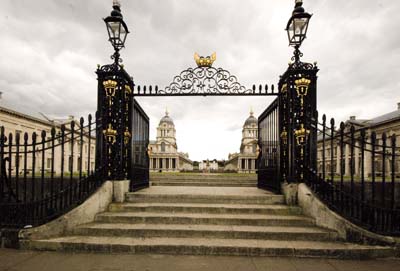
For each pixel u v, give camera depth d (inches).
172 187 376.8
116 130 255.3
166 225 212.4
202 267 159.9
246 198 256.1
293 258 175.6
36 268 158.4
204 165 2632.9
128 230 201.3
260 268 159.2
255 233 197.3
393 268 161.6
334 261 171.9
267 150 330.6
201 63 285.4
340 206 207.0
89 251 184.7
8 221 207.5
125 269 157.0
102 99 257.3
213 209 234.8
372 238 185.6
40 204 209.5
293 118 250.8
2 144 216.5
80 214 211.5
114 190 253.0
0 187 216.4
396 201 261.4
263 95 283.3
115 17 253.6
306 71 250.4
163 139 3058.6
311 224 213.0
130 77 282.5
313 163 245.9
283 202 255.3
